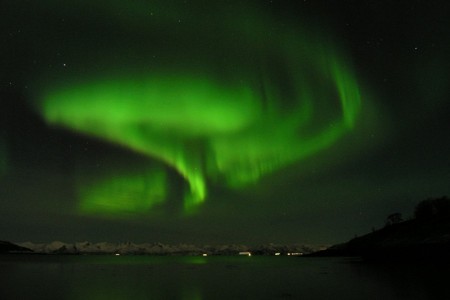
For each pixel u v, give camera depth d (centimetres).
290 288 3453
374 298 2530
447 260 7438
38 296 2991
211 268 8231
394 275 4522
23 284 4084
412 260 8381
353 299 2539
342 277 4600
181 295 3000
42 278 5019
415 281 3641
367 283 3650
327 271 6069
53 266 9125
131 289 3509
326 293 2955
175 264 11238
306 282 4050
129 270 7288
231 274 5850
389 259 9369
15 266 8994
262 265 9888
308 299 2642
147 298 2819
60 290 3422
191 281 4466
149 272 6562
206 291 3288
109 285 3944
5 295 3062
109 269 7681
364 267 6819
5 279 4825
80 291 3328
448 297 2448
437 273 4625
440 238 9388
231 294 3028
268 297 2809
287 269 7194
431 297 2461
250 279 4697
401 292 2784
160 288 3581
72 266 9219
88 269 7656
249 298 2766
